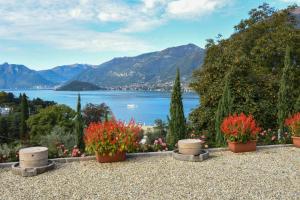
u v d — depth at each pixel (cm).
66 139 1229
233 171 757
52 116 2178
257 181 677
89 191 623
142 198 581
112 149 837
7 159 892
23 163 762
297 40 1783
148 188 636
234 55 1400
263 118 1285
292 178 698
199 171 758
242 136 975
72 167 806
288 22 1991
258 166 805
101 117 2591
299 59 1797
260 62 1770
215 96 1309
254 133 995
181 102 1113
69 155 936
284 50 1727
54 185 663
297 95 1435
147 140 1230
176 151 941
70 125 2158
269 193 602
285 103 1223
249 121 999
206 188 632
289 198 575
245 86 1288
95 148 839
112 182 677
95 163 845
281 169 775
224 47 1962
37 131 2150
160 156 923
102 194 605
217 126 1120
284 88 1228
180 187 640
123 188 638
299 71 1733
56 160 856
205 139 1189
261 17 2053
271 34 1830
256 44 1839
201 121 1330
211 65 1404
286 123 1156
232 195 592
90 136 854
